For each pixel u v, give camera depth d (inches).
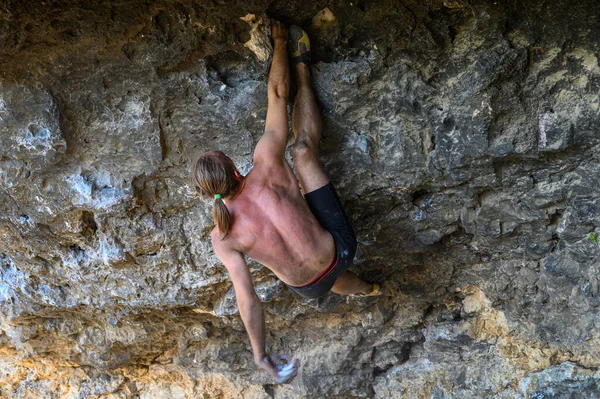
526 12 151.2
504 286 214.5
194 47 159.6
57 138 170.1
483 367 240.1
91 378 285.1
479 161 171.2
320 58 168.1
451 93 163.0
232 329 247.8
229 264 152.8
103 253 203.6
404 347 251.4
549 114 159.6
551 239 193.9
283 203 153.3
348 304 233.0
